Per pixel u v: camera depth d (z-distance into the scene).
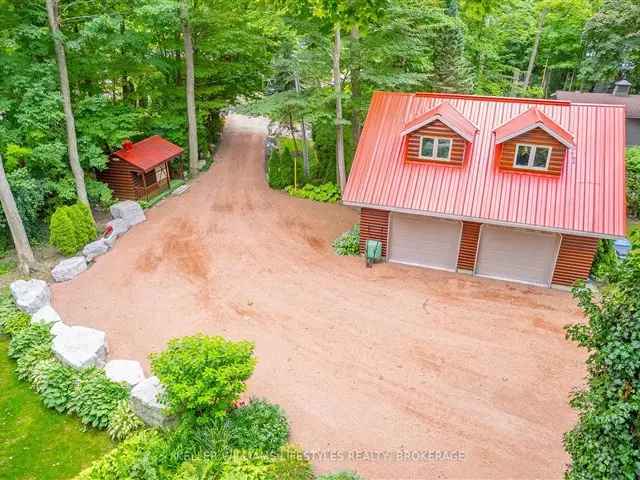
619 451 6.15
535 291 16.25
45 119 17.92
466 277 17.23
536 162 16.30
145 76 26.75
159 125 26.89
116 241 19.64
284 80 29.33
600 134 16.59
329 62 22.58
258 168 29.41
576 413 10.91
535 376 12.10
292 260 18.31
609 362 6.19
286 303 15.41
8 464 9.66
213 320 14.48
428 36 24.30
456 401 11.27
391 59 24.56
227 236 20.25
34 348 12.67
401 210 16.89
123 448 9.67
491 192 16.41
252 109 23.05
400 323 14.35
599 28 33.59
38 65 17.80
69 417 10.87
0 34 17.23
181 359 9.16
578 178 15.93
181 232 20.58
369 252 17.72
